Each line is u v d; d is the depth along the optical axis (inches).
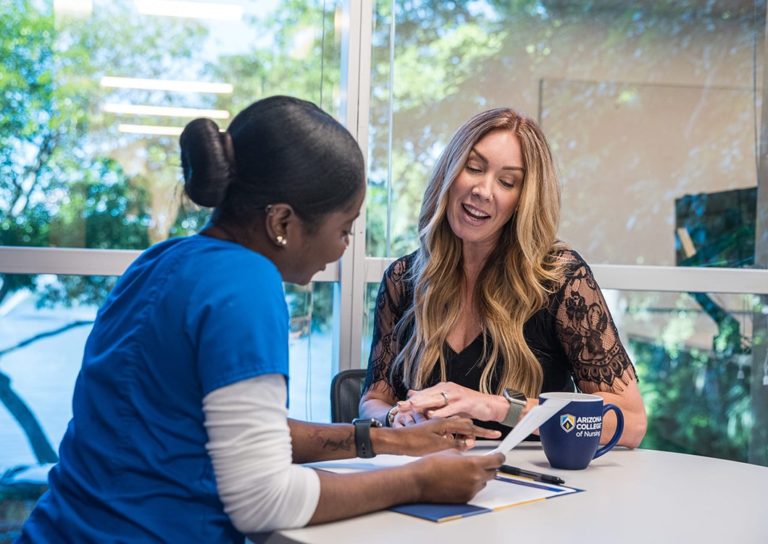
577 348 68.7
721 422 110.7
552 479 50.4
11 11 98.2
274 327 40.6
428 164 106.3
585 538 38.9
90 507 40.6
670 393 109.8
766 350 111.1
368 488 42.3
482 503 44.8
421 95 105.9
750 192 111.7
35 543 41.4
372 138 104.7
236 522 40.0
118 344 42.5
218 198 44.5
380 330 78.9
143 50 101.2
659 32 110.1
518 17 108.2
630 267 107.8
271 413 39.7
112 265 99.8
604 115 109.4
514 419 60.9
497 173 70.7
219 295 40.6
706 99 111.0
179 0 101.9
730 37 111.3
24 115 98.8
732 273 109.2
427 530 40.0
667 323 109.3
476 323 72.7
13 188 98.7
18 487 98.2
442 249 73.8
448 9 106.6
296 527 40.1
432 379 71.6
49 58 99.2
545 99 108.7
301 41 105.3
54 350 99.0
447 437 55.2
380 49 104.4
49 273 98.4
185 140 44.5
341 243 47.1
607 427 61.3
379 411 68.7
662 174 110.2
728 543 38.5
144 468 40.4
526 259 70.6
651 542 38.4
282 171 43.6
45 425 99.0
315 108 45.8
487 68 107.7
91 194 100.4
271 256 45.5
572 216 108.7
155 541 39.4
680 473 54.1
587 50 109.2
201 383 40.2
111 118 100.7
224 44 103.2
